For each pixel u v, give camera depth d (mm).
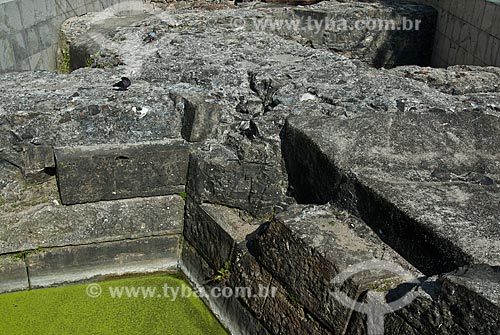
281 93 3963
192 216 3855
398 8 7746
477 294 2174
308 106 3826
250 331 3318
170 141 3826
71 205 3766
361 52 7820
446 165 3189
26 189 3744
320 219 3047
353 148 3256
